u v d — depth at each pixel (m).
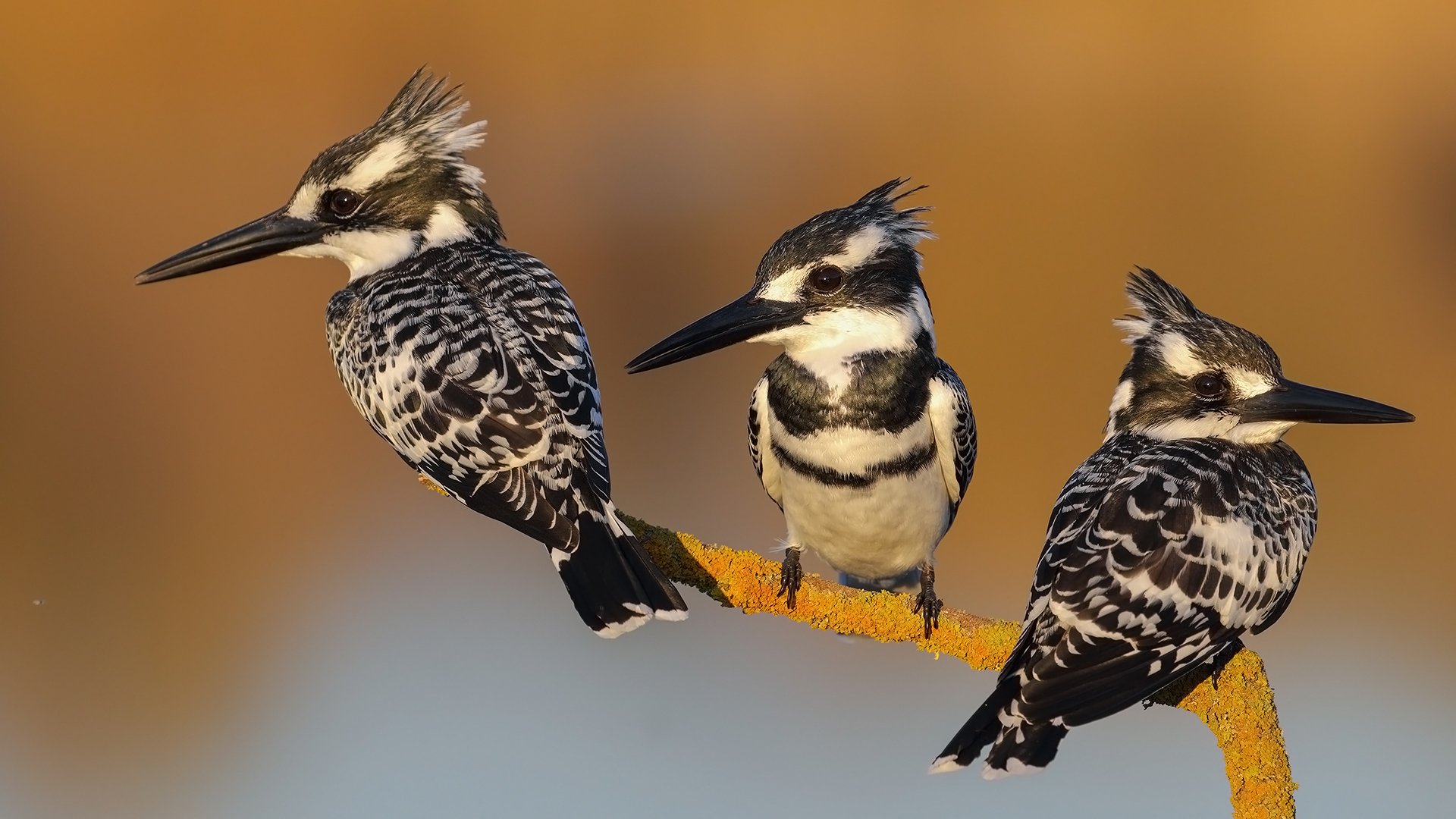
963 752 5.24
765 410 7.35
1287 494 6.29
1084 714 5.34
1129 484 6.02
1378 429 14.74
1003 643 6.09
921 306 7.12
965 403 7.18
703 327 7.01
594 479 6.12
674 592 5.77
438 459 6.39
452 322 6.61
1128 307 7.55
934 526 7.15
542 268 7.17
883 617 6.18
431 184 7.41
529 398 6.27
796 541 7.38
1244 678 5.71
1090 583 5.63
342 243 7.39
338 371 7.07
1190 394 6.69
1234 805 5.59
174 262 7.34
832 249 6.96
